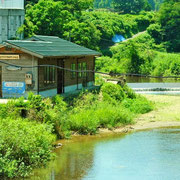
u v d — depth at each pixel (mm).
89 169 24281
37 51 34281
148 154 27500
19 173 22891
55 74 38469
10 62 34781
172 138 32188
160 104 47562
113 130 34312
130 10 189000
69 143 30109
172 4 141625
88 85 49469
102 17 142000
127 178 22781
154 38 136875
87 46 91062
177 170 24188
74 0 104000
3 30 72375
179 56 107750
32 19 82250
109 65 104125
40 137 25688
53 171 23875
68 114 33031
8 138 23766
